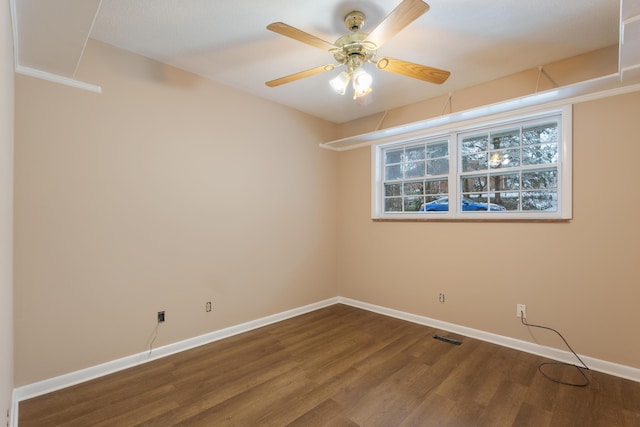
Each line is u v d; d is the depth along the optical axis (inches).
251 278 139.5
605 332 101.2
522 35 94.6
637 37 70.5
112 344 101.2
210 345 121.7
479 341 125.1
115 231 101.9
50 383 90.0
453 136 137.6
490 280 125.3
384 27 70.7
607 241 101.2
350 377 98.0
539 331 113.5
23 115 86.0
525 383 94.3
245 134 137.4
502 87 122.0
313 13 85.2
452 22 88.2
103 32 94.6
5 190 53.0
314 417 79.4
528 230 116.6
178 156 116.6
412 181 153.9
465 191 136.2
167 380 96.2
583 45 100.0
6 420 58.5
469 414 80.4
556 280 110.3
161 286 112.2
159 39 98.4
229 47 102.9
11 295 71.9
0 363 46.9
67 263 93.1
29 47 74.8
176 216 116.0
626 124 98.2
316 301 168.7
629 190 97.7
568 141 107.6
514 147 123.4
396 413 80.9
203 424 76.7
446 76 86.0
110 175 100.9
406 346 120.6
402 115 153.3
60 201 91.8
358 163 172.6
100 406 83.4
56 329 91.2
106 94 100.3
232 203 132.8
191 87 120.3
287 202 154.6
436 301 140.8
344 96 142.7
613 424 76.3
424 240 145.3
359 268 171.8
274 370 102.3
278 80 91.9
